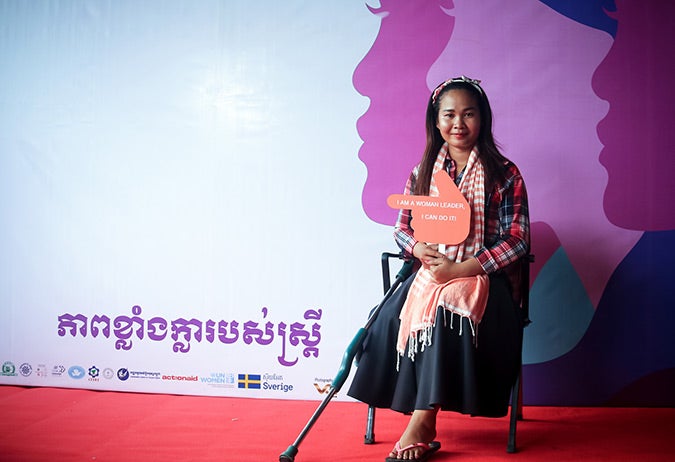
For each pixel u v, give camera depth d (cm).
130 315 332
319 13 324
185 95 331
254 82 327
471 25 317
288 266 324
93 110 336
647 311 311
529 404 314
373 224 321
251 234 326
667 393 311
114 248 334
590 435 265
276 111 326
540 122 314
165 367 330
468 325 237
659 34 311
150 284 331
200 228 329
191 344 329
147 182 332
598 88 312
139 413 291
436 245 262
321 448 245
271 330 325
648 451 245
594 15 312
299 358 322
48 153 339
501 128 316
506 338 246
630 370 311
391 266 319
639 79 311
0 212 341
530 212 315
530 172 315
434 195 273
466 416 292
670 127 311
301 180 324
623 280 312
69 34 338
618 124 312
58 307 337
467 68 318
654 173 311
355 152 322
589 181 313
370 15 322
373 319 256
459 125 268
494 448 248
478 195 264
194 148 330
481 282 245
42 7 340
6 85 341
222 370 327
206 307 328
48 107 339
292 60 325
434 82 319
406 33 320
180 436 257
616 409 307
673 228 310
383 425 275
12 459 227
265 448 243
